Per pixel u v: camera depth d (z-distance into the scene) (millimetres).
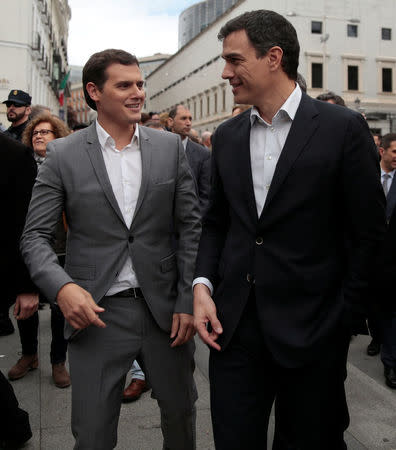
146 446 2699
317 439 1718
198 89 56406
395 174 4535
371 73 38375
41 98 27188
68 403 3207
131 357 1962
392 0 38531
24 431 2615
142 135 2021
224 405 1796
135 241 1935
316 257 1699
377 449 2680
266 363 1802
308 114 1688
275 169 1683
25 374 3643
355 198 1656
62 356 3473
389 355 3590
